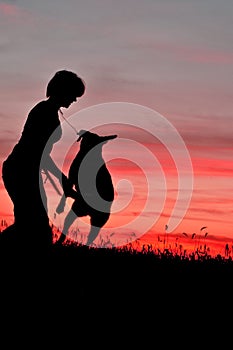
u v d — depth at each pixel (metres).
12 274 13.88
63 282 14.05
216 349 11.63
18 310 12.74
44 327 12.02
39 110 14.08
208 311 13.66
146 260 16.58
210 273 16.08
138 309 13.41
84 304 13.33
